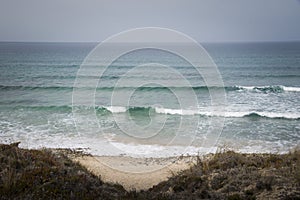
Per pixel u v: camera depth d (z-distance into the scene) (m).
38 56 72.69
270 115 17.88
